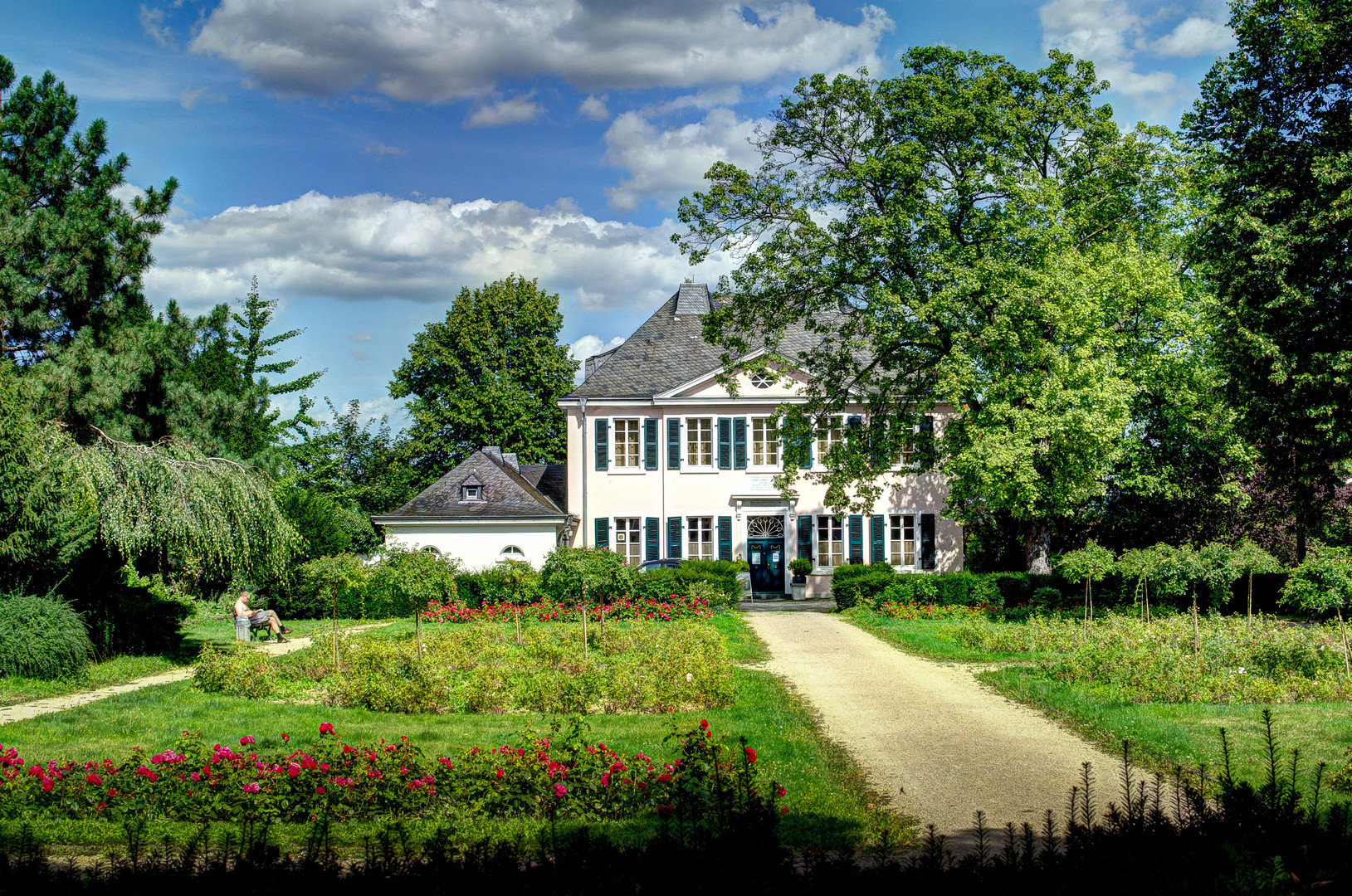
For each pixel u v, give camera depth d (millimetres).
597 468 36344
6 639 15070
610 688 13734
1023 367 24000
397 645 18547
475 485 35469
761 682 15391
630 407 36406
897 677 16156
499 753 8992
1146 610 21672
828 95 25531
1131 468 27734
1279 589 25906
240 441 34094
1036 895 4961
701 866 5559
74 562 17844
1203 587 24391
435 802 8359
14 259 21859
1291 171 24672
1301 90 24906
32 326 21609
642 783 8430
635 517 36281
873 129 25828
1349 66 24078
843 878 5262
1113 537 32062
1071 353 23453
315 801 8133
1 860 5797
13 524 16297
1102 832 5508
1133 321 25750
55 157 25094
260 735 11719
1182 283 26344
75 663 15898
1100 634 18641
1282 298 23688
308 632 24281
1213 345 25469
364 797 8234
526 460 47750
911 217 24469
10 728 12070
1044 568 28703
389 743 11102
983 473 22844
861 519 36125
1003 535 35812
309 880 5469
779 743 11070
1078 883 5027
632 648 18625
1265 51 25047
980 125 24422
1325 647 14977
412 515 34781
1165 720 11906
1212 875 4988
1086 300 22781
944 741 11352
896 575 28656
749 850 5734
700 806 7816
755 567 36594
